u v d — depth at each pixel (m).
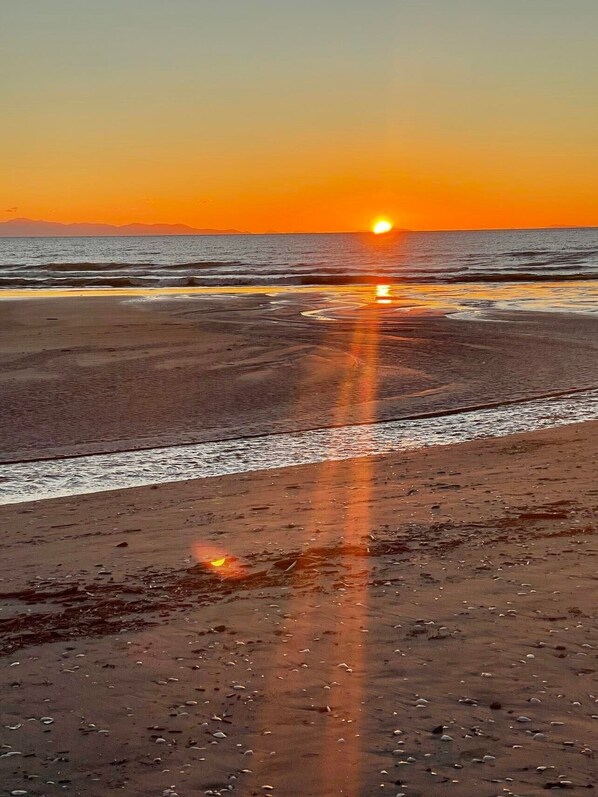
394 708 4.88
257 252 166.75
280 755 4.44
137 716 4.92
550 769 4.19
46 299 47.75
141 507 11.07
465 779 4.14
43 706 5.10
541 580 6.96
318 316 38.28
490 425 17.19
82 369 23.83
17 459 15.02
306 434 16.72
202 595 7.06
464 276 68.50
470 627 6.01
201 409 19.00
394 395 20.48
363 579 7.22
